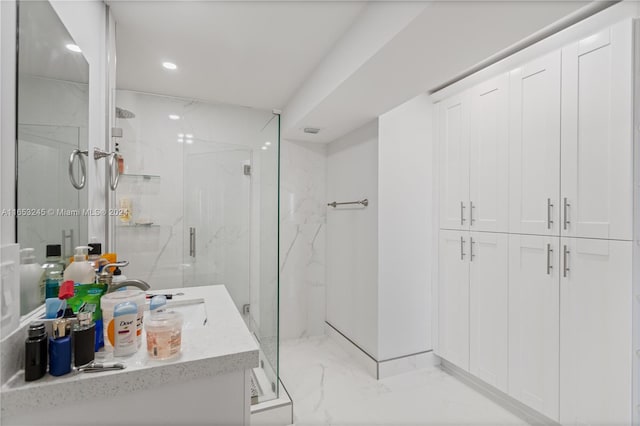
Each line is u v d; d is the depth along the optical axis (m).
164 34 1.74
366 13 1.51
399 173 2.51
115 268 1.22
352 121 2.56
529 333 1.84
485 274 2.13
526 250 1.86
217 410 0.92
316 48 1.91
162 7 1.50
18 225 0.82
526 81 1.87
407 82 1.76
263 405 1.89
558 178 1.70
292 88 2.52
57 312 0.88
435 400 2.15
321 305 3.34
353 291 2.83
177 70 2.19
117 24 1.63
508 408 2.05
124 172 1.95
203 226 2.22
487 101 2.12
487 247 2.12
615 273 1.46
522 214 1.88
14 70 0.80
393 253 2.49
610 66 1.47
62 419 0.75
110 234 1.55
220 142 2.18
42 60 0.93
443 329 2.50
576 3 1.08
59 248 1.05
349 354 2.86
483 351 2.13
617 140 1.46
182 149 2.10
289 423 1.92
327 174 3.33
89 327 0.82
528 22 1.19
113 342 0.89
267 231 2.25
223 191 2.25
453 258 2.40
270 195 2.23
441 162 2.52
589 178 1.56
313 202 3.31
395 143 2.49
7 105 0.77
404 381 2.40
